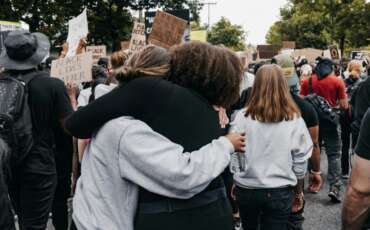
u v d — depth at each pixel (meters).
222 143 2.21
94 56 8.12
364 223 2.13
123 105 2.14
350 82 8.79
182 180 2.09
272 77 3.38
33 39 3.76
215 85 2.28
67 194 4.53
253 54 16.64
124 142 2.10
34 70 3.80
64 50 5.82
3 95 3.50
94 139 2.20
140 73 2.23
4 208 2.57
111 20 33.12
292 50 15.64
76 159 5.12
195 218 2.17
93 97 4.97
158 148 2.10
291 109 3.39
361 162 1.96
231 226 2.30
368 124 1.93
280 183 3.37
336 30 37.22
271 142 3.37
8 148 2.97
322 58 6.98
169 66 2.29
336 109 6.79
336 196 6.36
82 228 2.17
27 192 3.68
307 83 7.06
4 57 3.75
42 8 22.59
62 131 3.94
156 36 4.68
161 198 2.15
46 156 3.73
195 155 2.14
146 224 2.14
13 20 20.56
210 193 2.24
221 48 2.33
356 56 18.31
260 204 3.42
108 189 2.16
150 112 2.16
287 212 3.43
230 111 4.46
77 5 26.78
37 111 3.66
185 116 2.18
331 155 6.37
